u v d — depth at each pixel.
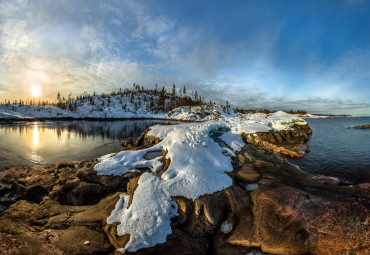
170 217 6.07
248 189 7.65
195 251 5.18
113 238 5.24
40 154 17.31
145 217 5.86
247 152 11.16
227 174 8.59
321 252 4.98
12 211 6.58
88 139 26.52
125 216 6.02
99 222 5.97
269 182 7.80
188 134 11.48
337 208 5.90
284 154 13.42
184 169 8.38
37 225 5.88
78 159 15.94
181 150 9.71
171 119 89.06
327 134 25.98
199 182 7.37
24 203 7.21
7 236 5.23
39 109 96.88
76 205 7.42
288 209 6.09
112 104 120.38
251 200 6.88
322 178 8.34
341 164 11.88
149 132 15.66
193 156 9.28
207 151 9.95
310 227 5.45
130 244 4.95
